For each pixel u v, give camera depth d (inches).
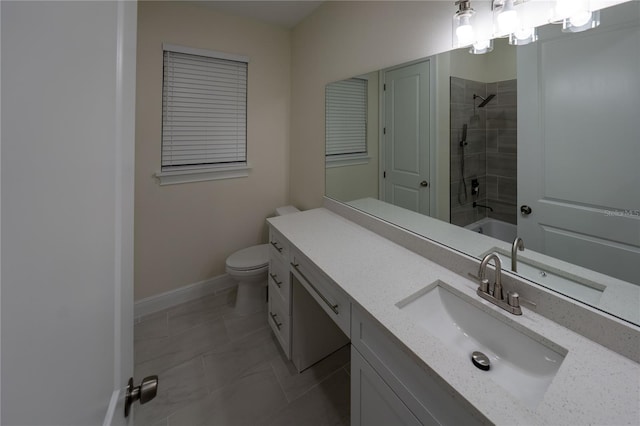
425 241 52.9
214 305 93.8
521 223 40.4
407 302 39.7
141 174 84.4
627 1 29.5
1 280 8.1
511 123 40.7
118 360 20.2
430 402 28.9
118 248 20.0
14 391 8.5
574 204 35.1
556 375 26.8
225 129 96.9
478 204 45.5
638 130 29.6
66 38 12.1
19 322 9.0
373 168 67.9
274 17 94.7
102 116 16.5
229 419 55.2
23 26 9.1
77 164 13.1
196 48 87.4
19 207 9.1
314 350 69.6
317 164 92.4
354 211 74.5
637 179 30.2
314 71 90.7
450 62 49.0
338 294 44.8
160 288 91.0
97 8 15.6
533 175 38.8
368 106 68.3
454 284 42.7
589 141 33.3
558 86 35.5
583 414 22.9
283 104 107.3
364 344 38.8
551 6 35.2
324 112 86.7
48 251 10.8
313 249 56.9
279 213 101.7
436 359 28.6
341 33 76.5
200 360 70.3
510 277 39.0
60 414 11.4
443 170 51.1
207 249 98.3
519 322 34.2
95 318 15.5
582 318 31.9
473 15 44.6
